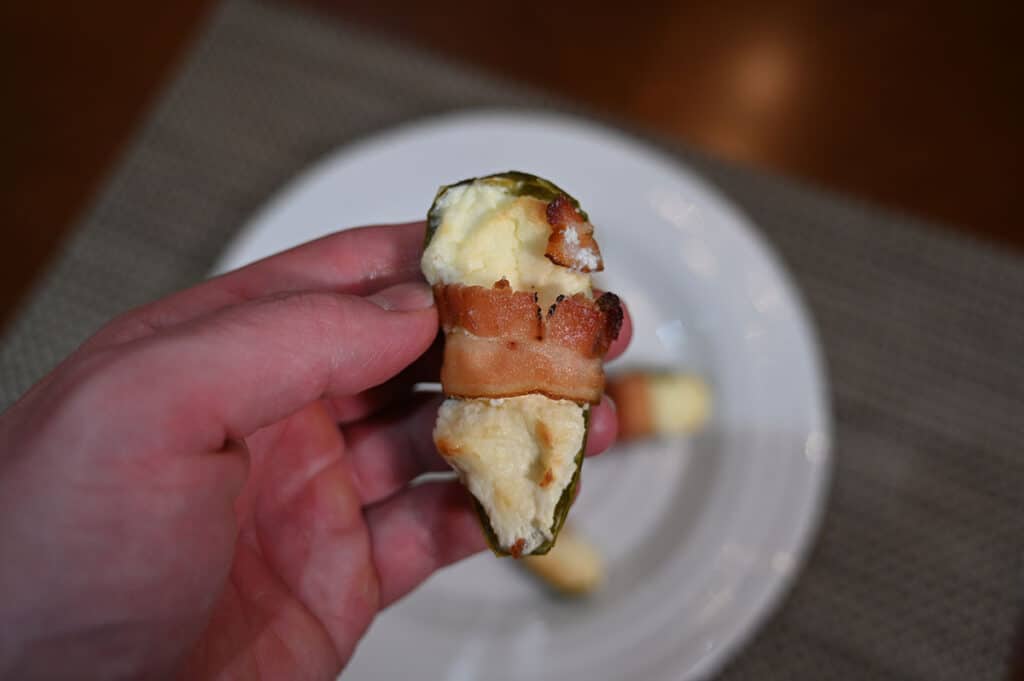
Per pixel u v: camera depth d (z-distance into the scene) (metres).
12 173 0.32
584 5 0.35
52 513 0.16
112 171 0.32
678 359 0.30
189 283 0.31
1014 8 0.34
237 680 0.20
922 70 0.34
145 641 0.17
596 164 0.30
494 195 0.20
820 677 0.27
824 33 0.34
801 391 0.28
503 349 0.19
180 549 0.17
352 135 0.33
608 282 0.30
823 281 0.31
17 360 0.29
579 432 0.20
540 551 0.19
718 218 0.30
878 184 0.32
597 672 0.26
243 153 0.32
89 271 0.31
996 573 0.28
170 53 0.34
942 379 0.30
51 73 0.33
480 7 0.35
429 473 0.25
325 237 0.23
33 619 0.16
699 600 0.26
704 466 0.28
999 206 0.32
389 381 0.24
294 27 0.34
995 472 0.29
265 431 0.23
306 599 0.23
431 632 0.27
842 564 0.28
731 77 0.34
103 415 0.16
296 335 0.18
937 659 0.27
